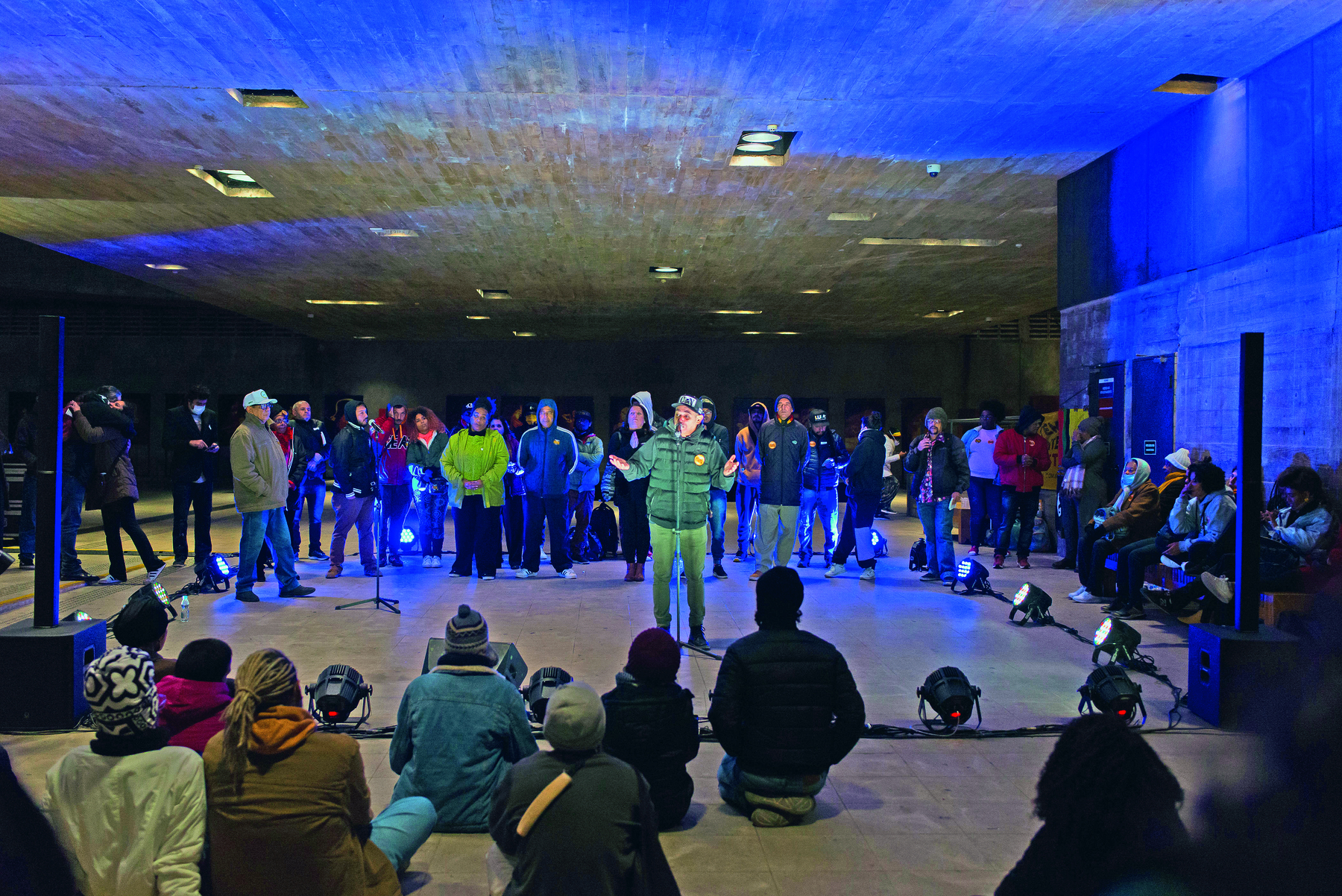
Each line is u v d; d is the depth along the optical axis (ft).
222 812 8.21
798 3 19.07
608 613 25.22
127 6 19.33
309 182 33.58
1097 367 31.78
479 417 30.58
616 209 37.81
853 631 23.02
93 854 8.10
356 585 29.43
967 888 10.33
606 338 91.09
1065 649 21.31
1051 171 32.40
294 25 20.15
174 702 10.12
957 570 28.66
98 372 88.12
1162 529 24.95
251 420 26.53
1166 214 27.30
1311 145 21.18
